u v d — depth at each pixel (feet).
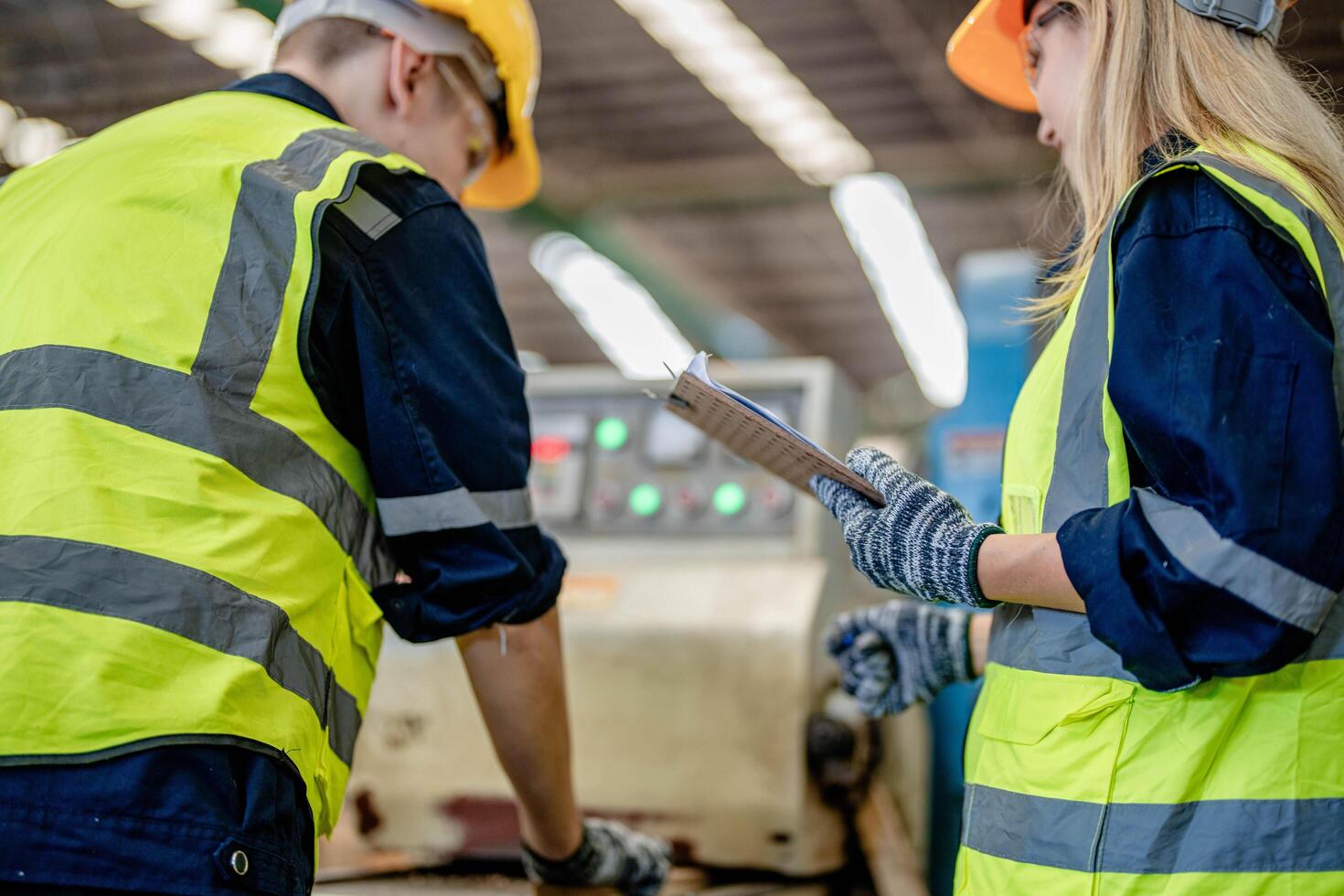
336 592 3.29
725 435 3.73
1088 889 2.67
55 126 21.01
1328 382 2.50
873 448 3.34
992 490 6.43
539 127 23.72
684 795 5.17
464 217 3.67
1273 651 2.43
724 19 19.56
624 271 28.78
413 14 4.06
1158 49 3.09
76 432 2.93
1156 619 2.51
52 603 2.73
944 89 21.53
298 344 3.19
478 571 3.40
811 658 5.17
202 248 3.18
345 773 3.43
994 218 26.23
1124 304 2.70
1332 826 2.61
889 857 4.86
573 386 6.28
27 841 2.56
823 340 36.86
